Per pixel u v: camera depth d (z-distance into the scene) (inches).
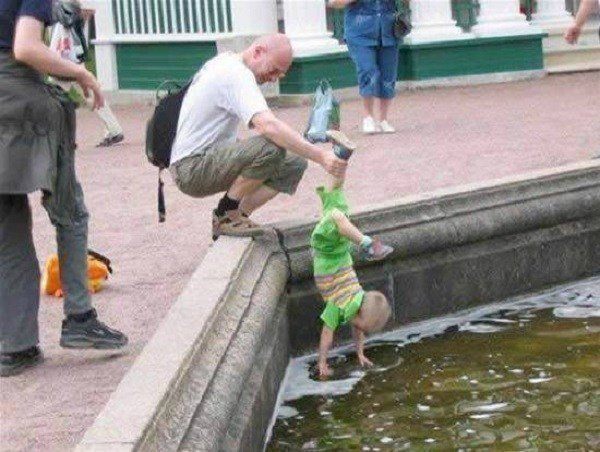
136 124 619.2
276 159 268.1
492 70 718.5
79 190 238.5
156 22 709.9
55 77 227.8
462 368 263.7
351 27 498.0
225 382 199.9
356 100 662.5
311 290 278.4
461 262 307.0
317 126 302.5
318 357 277.7
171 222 351.9
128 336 247.0
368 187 372.8
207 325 209.9
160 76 714.8
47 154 226.2
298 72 652.7
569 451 214.4
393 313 295.3
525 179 319.3
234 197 272.2
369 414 238.8
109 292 277.9
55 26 250.8
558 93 625.6
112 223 354.0
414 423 232.1
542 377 254.5
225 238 270.7
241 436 194.7
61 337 237.8
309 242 277.3
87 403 209.6
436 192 307.0
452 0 729.0
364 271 289.6
